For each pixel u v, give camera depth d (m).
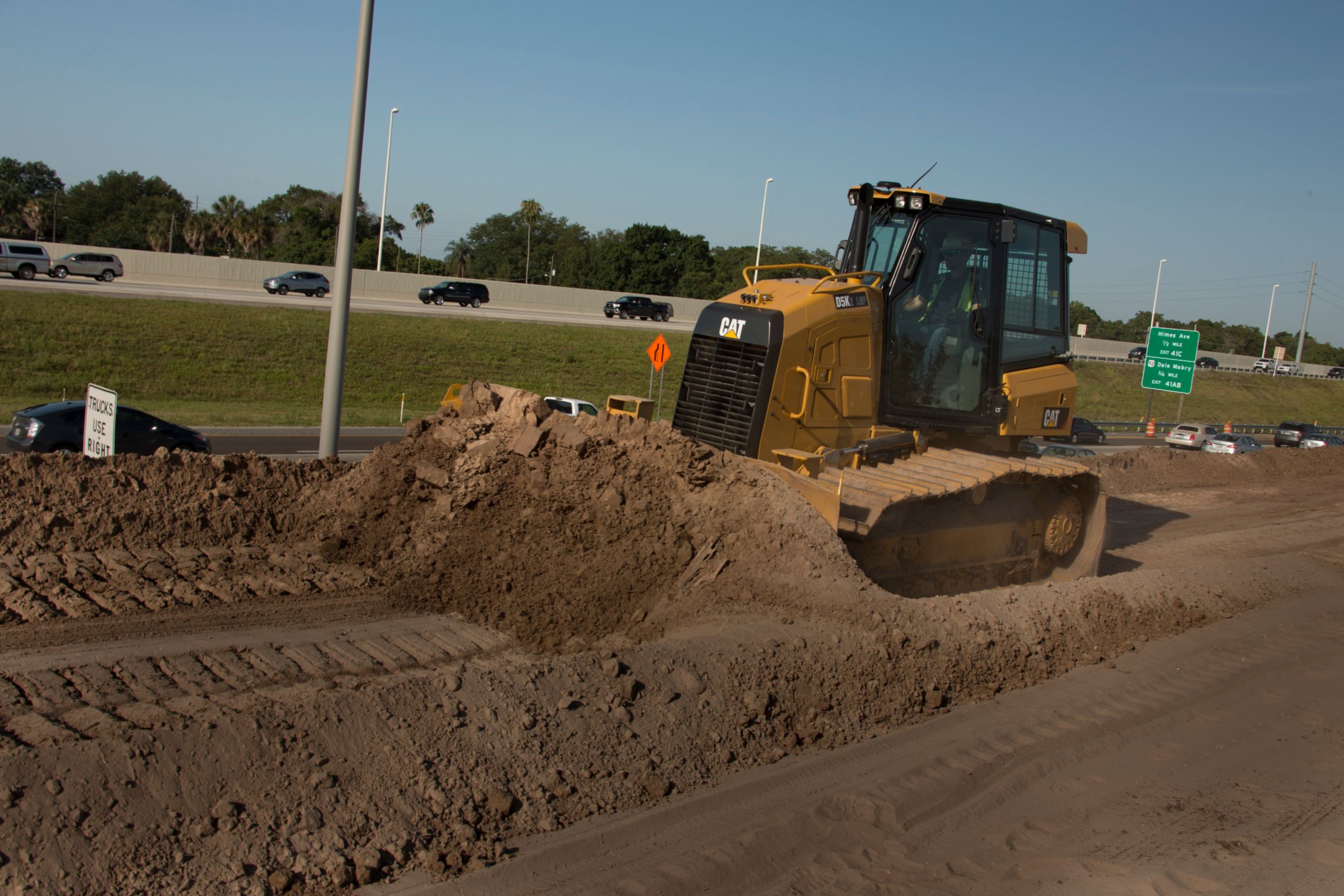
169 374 28.75
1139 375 62.03
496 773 4.84
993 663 7.25
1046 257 10.00
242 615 7.01
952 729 6.29
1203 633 8.84
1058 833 5.11
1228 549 13.87
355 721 4.85
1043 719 6.59
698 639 6.41
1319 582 11.16
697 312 63.78
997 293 9.34
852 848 4.81
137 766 4.23
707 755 5.46
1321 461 24.92
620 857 4.48
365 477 9.31
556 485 8.52
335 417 10.79
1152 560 12.94
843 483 8.14
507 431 9.12
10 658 5.82
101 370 27.73
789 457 8.10
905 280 8.95
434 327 38.53
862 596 7.14
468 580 7.99
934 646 7.02
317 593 7.64
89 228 84.31
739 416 8.44
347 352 33.75
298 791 4.38
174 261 47.25
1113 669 7.72
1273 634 8.98
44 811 3.91
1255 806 5.49
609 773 5.09
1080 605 8.63
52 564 7.42
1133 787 5.70
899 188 9.25
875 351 8.91
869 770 5.61
